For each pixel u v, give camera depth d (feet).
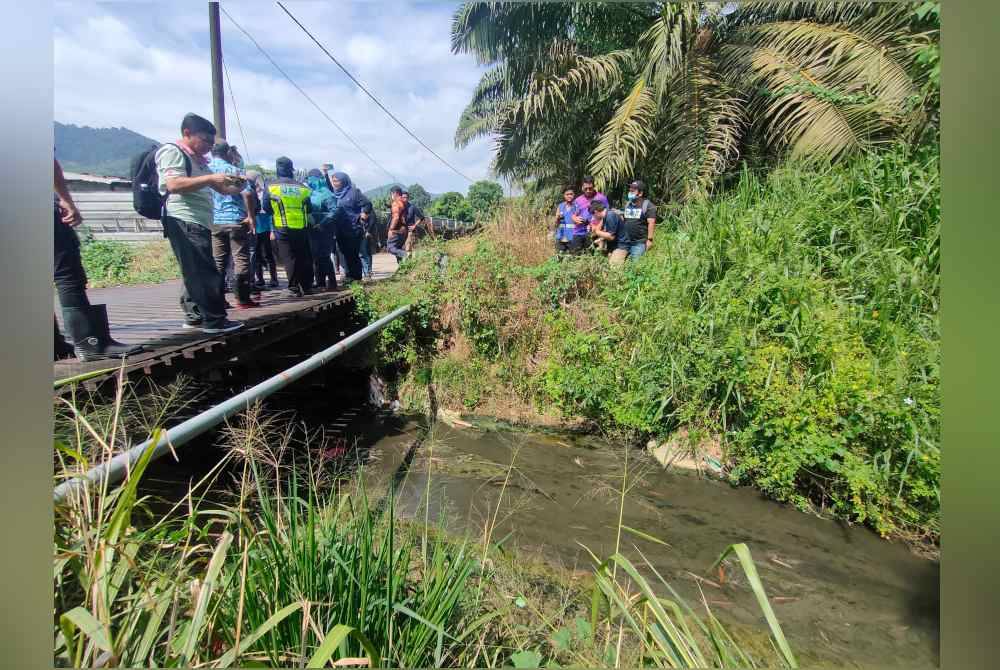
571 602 9.18
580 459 16.76
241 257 18.63
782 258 15.96
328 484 12.91
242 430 8.62
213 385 16.83
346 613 6.09
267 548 6.55
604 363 18.07
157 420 8.51
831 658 8.95
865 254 15.26
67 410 7.55
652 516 13.41
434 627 5.91
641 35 27.78
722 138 24.34
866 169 17.31
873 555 11.80
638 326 17.76
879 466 12.50
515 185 36.11
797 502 13.64
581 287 20.39
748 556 4.83
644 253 21.67
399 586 6.75
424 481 15.14
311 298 22.17
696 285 16.87
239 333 14.66
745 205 18.81
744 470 14.64
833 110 20.33
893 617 9.95
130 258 37.40
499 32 30.91
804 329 14.11
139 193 13.15
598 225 23.06
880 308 14.21
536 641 7.27
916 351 13.02
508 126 31.71
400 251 29.17
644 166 28.17
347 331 23.40
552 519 13.21
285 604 6.05
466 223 41.16
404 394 21.30
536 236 25.94
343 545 6.86
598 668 5.92
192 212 13.58
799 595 10.57
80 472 5.85
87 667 4.53
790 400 13.56
